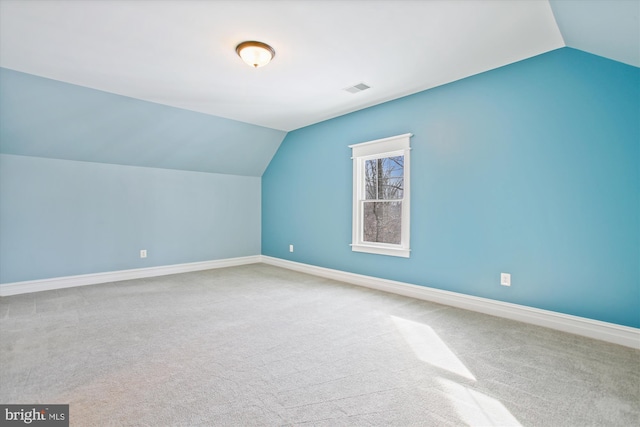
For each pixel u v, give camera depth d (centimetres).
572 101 246
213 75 304
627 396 164
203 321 275
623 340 225
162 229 480
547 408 154
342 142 435
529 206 269
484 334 246
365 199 415
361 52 258
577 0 174
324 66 284
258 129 495
